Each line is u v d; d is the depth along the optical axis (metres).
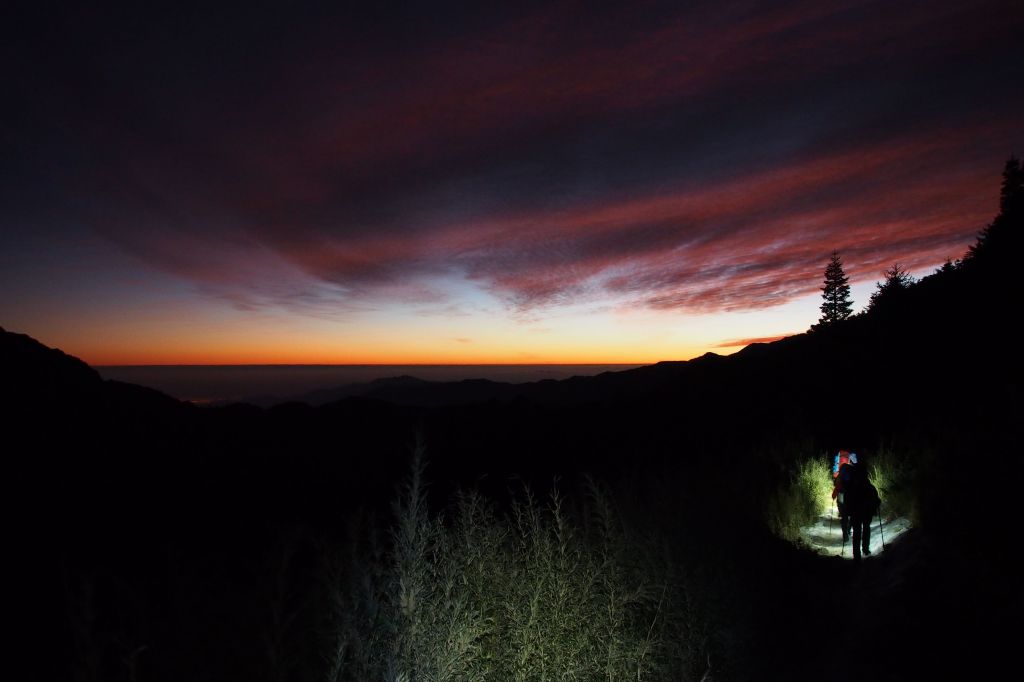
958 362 17.97
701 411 30.55
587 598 3.90
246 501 12.47
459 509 4.57
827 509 12.40
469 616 3.15
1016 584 5.66
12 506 8.83
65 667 3.89
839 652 5.58
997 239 24.08
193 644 3.50
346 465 17.20
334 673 2.78
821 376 25.94
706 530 6.94
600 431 27.03
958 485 7.66
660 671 4.14
